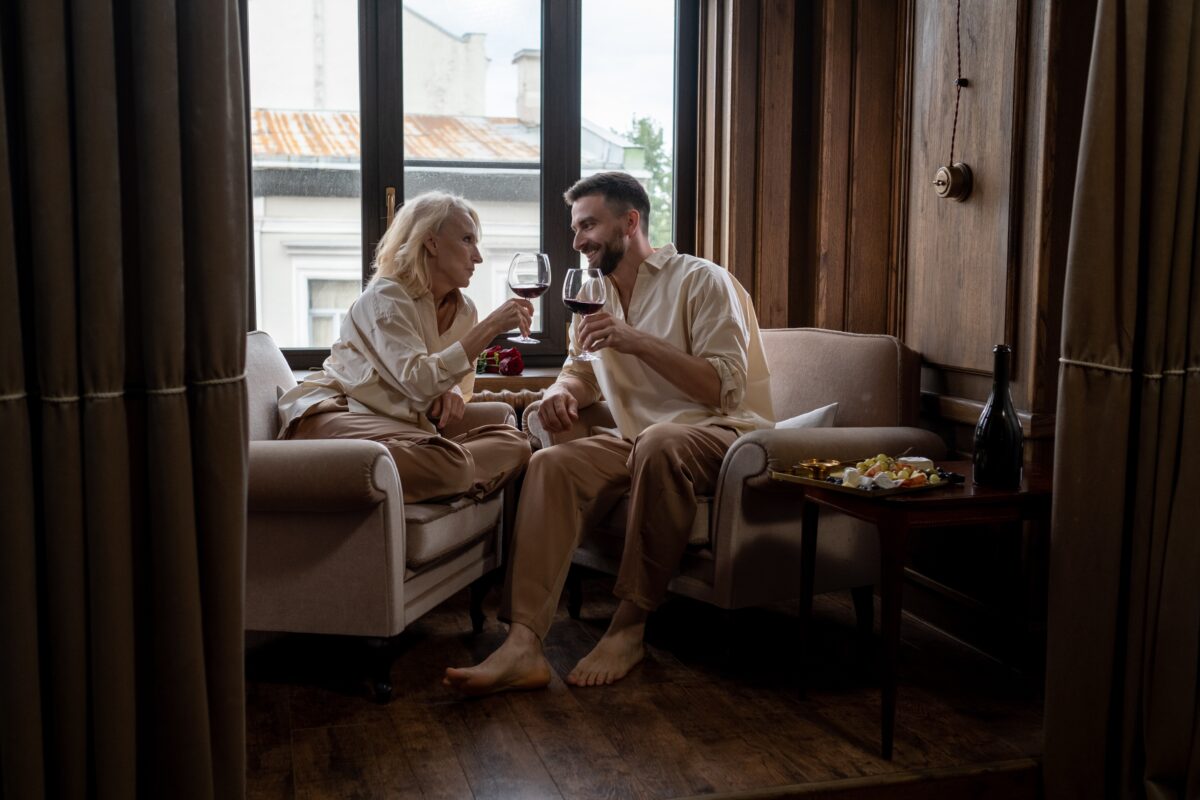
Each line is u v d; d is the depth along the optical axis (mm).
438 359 2781
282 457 2389
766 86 3520
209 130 1620
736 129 3559
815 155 3504
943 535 3051
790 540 2732
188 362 1650
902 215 3314
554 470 2689
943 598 3029
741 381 2842
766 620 3156
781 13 3508
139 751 1686
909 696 2551
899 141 3336
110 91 1549
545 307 3816
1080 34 2635
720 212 3662
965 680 2658
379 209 3631
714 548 2674
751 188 3592
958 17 2998
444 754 2230
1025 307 2742
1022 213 2758
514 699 2535
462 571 2850
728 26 3564
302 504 2402
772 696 2547
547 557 2631
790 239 3602
